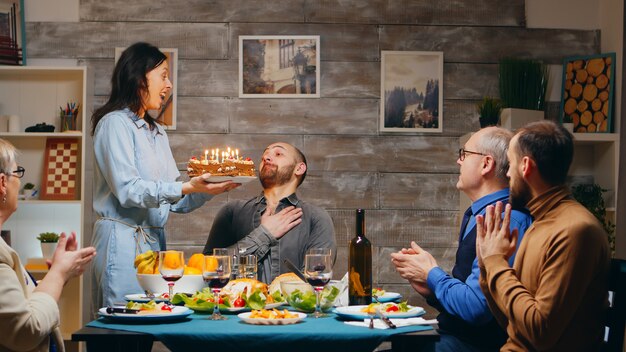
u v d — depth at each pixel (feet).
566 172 6.64
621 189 12.76
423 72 14.79
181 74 14.69
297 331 6.19
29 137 14.53
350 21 14.83
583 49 15.01
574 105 14.65
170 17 14.73
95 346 6.13
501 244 6.64
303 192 14.60
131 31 14.70
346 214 14.60
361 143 14.70
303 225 10.77
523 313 6.14
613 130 14.38
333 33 14.79
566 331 6.17
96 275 9.92
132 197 9.45
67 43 14.69
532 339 6.14
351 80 14.75
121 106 10.07
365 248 7.77
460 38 14.89
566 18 15.05
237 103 14.67
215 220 11.13
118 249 9.75
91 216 14.33
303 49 14.71
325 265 7.18
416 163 14.73
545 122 6.79
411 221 14.65
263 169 11.01
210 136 14.62
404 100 14.75
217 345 6.12
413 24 14.88
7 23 14.46
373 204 14.64
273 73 14.70
